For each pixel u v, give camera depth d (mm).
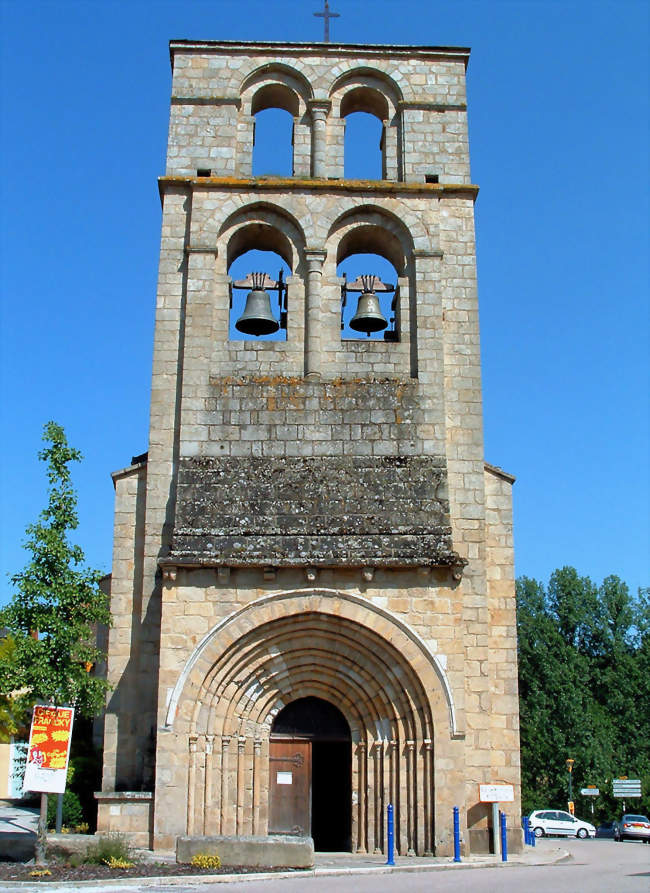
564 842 42469
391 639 22125
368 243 26609
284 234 25656
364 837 22281
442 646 22125
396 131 26969
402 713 22359
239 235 25828
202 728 21812
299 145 26672
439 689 21906
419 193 25922
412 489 23328
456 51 27406
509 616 23844
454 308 25438
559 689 66125
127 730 22812
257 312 24875
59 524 20234
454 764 21547
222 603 22188
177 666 21781
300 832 23000
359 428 23969
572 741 64938
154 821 20922
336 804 26031
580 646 72750
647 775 64938
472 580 23438
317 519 22859
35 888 15797
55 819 25625
